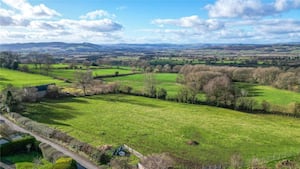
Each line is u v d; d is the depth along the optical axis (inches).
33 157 1998.0
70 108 3887.8
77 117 3435.0
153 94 4877.0
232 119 3663.9
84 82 4970.5
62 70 6712.6
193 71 5762.8
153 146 2524.6
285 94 4837.6
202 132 3038.9
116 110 3902.6
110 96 4864.7
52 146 2160.4
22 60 7618.1
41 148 2028.8
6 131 2319.1
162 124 3287.4
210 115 3833.7
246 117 3809.1
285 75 5265.8
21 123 2847.0
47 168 1635.1
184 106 4345.5
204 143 2691.9
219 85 4402.1
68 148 2206.0
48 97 4434.1
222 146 2625.5
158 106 4276.6
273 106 4074.8
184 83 5442.9
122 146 2375.7
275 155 2361.0
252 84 5777.6
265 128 3292.3
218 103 4402.1
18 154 2048.5
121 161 1892.2
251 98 4377.5
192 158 2287.2
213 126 3289.9
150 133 2915.8
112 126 3107.8
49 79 5551.2
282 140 2861.7
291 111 3944.4
